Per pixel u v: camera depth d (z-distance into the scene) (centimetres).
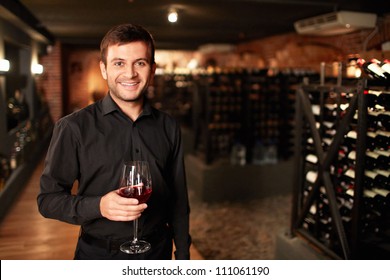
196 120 571
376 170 213
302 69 528
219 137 529
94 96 1196
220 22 538
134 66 129
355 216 212
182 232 155
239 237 394
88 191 138
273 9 425
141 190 124
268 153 529
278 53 673
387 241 219
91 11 453
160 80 805
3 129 448
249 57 813
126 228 138
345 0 366
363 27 402
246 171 507
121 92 132
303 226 289
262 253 356
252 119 516
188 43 918
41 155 702
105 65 133
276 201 506
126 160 138
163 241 149
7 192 420
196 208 480
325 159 236
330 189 234
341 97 237
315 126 246
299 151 274
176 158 154
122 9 439
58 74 886
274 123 522
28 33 591
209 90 495
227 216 454
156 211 145
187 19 512
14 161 496
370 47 408
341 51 466
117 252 139
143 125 143
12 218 392
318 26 428
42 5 417
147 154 142
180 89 771
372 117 206
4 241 334
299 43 595
